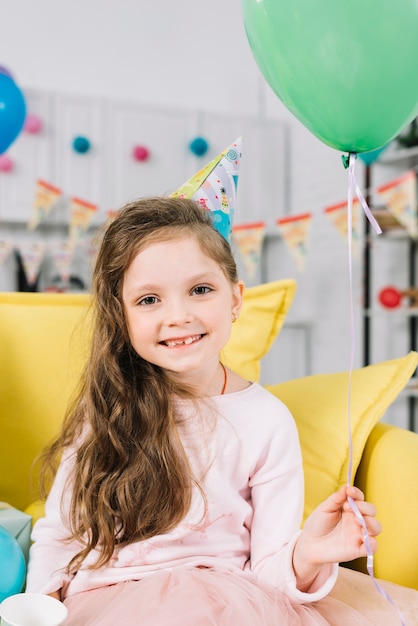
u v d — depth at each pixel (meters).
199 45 4.55
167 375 1.11
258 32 0.99
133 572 1.01
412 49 0.93
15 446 1.37
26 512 1.28
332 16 0.91
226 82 4.58
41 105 3.89
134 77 4.43
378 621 0.95
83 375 1.17
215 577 0.96
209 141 4.26
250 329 1.44
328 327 4.04
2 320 1.41
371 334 3.76
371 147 1.03
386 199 2.93
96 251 1.18
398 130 1.01
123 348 1.12
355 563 1.22
